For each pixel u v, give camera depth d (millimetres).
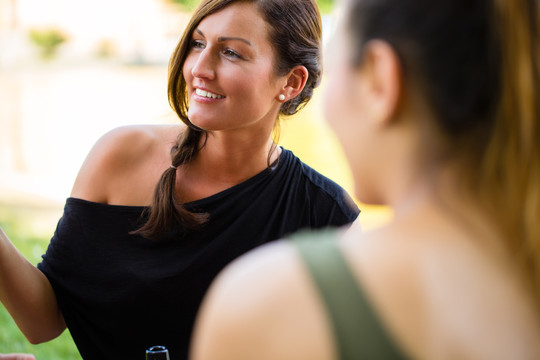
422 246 644
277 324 619
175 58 1727
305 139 5059
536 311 659
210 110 1667
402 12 666
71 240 1782
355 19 700
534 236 653
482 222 664
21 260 1723
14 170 7523
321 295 615
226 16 1628
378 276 626
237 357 629
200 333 673
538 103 646
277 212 1873
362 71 698
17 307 1719
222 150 1783
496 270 651
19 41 10242
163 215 1756
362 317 606
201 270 1795
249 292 640
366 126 705
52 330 1835
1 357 1574
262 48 1663
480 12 650
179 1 10344
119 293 1772
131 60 10305
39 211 6379
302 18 1733
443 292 625
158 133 1892
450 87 657
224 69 1638
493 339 626
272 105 1785
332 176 4949
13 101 8586
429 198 671
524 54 643
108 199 1834
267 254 667
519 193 657
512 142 655
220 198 1812
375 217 4566
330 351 602
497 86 654
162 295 1774
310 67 1811
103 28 10539
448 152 674
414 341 608
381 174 712
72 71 9719
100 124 8367
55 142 7996
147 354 1491
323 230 1933
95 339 1821
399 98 677
